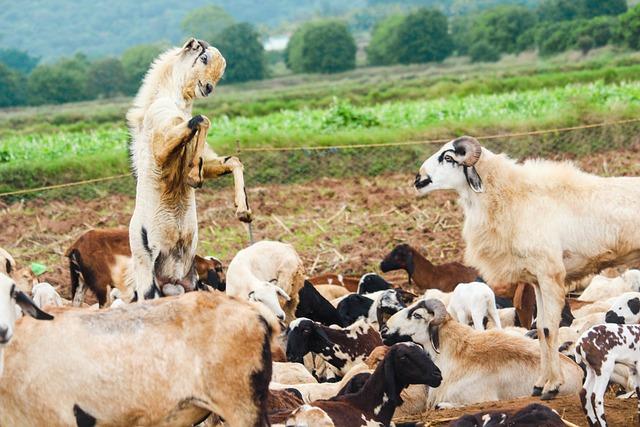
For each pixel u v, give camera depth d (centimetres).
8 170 2875
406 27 12850
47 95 11562
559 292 1116
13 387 781
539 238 1116
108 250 1570
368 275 1673
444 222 2261
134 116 1135
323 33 12731
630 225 1110
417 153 2931
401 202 2467
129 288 1330
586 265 1137
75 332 786
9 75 11500
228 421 782
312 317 1528
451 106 4156
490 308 1466
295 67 13250
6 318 739
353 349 1353
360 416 989
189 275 1156
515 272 1148
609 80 5900
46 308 808
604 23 10269
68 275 1948
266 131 3412
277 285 1495
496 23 12319
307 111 4538
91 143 3666
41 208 2655
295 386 1145
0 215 2567
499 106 3959
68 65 12388
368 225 2278
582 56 10050
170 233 1114
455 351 1199
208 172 1125
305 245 2147
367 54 13625
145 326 784
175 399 775
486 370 1185
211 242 2198
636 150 2920
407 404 1195
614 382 1152
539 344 1189
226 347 775
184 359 775
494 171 1140
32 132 5956
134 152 1128
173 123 1073
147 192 1104
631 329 984
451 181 1159
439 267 1808
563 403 1079
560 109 3388
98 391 776
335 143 2977
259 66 12462
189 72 1134
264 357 787
